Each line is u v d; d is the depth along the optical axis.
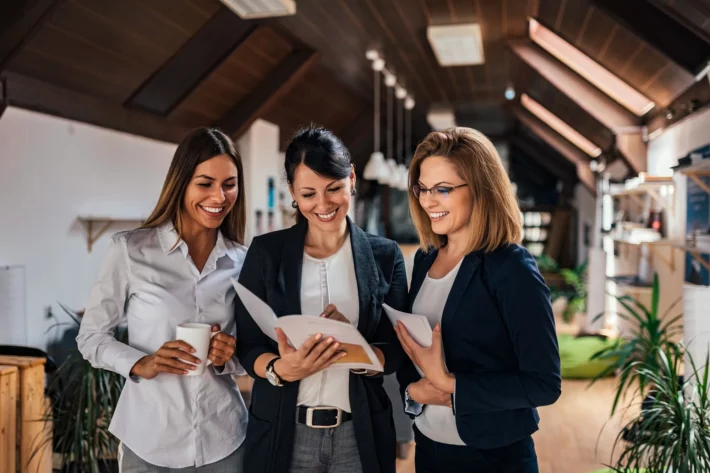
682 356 3.00
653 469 2.66
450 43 5.46
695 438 2.44
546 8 4.54
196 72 5.73
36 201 4.45
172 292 1.78
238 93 6.71
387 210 13.38
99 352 1.76
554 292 9.25
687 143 4.55
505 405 1.47
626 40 4.30
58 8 3.75
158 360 1.64
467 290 1.55
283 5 4.57
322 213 1.62
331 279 1.71
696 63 3.99
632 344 3.95
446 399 1.55
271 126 7.75
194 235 1.85
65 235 4.77
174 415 1.75
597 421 4.53
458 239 1.64
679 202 4.75
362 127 10.12
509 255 1.52
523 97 8.14
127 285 1.81
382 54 6.37
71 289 4.84
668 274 5.02
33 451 2.92
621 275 7.12
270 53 6.40
